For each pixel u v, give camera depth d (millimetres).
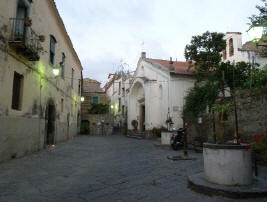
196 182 4211
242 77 10859
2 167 6188
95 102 33125
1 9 6777
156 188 4387
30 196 3895
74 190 4273
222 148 4055
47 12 11234
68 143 14125
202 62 14234
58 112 13914
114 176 5449
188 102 11883
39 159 7770
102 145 13727
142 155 9273
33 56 8352
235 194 3635
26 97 8648
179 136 11211
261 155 6301
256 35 5883
